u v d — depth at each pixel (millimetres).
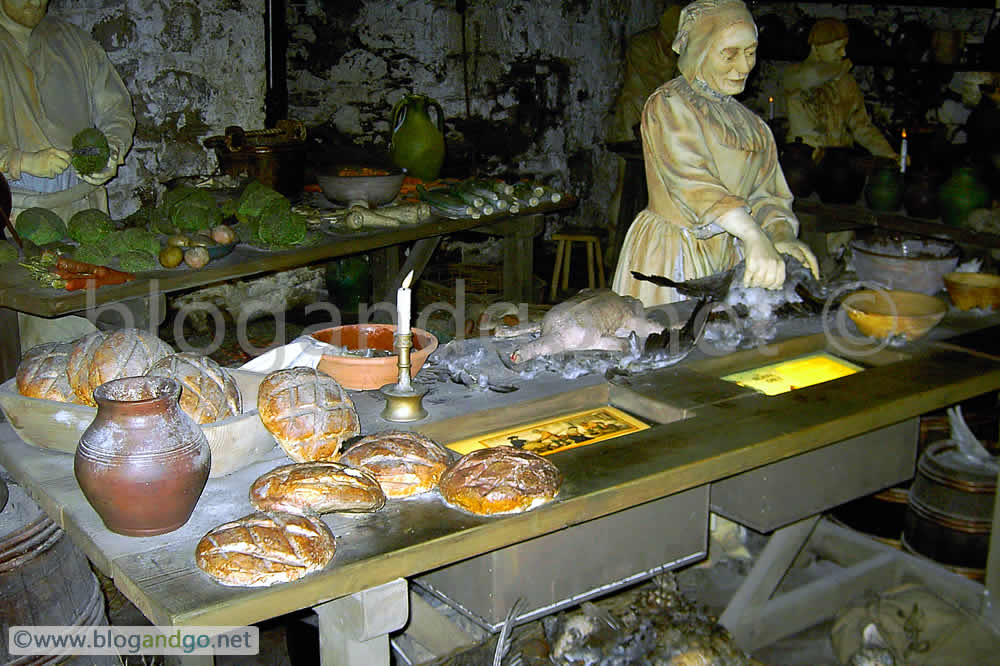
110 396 1354
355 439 1553
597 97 6773
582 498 1457
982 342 2295
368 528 1365
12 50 3475
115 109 3809
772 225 2613
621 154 5703
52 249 3104
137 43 4398
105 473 1274
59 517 1435
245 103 4797
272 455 1603
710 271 2727
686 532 1736
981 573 2812
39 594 1992
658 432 1722
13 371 3193
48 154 3363
